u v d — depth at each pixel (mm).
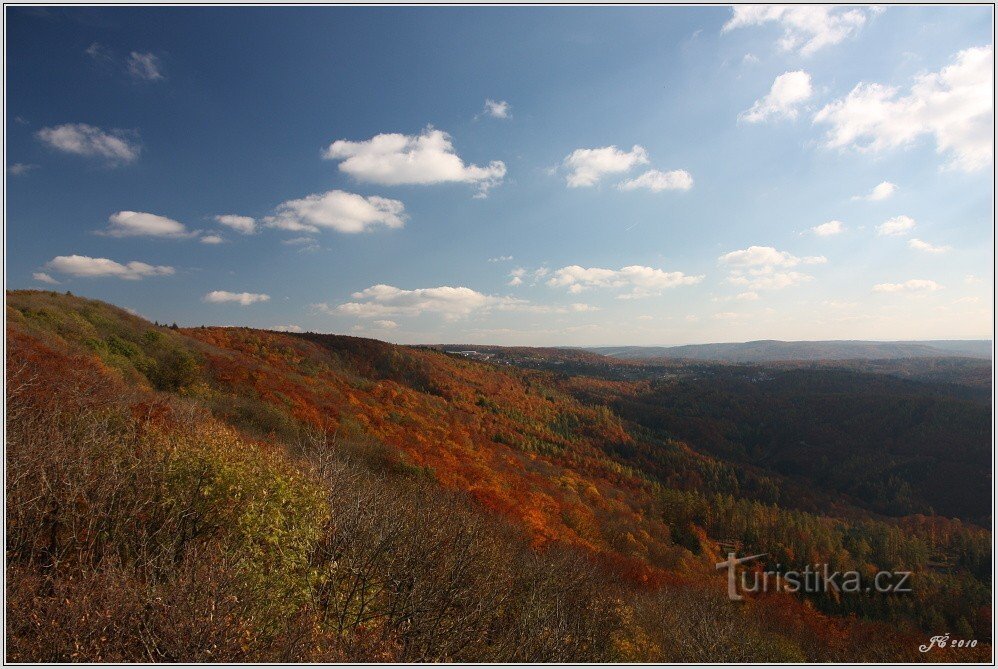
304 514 7891
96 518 6348
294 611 6555
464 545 9352
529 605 9531
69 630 4785
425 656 7129
